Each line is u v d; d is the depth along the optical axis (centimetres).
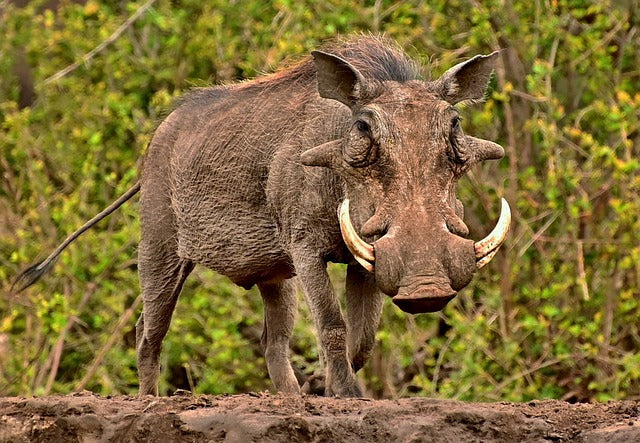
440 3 3111
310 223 1914
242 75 3266
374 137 1741
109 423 1675
